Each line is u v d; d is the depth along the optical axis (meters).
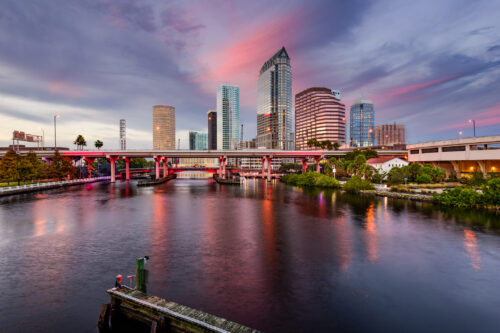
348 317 17.72
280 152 150.12
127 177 155.62
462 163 110.81
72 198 75.75
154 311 15.67
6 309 18.52
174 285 21.97
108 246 32.25
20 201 68.50
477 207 55.28
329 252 30.08
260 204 66.19
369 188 87.06
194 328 14.39
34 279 23.09
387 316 17.83
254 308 18.66
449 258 28.14
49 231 39.25
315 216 50.31
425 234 37.09
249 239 35.31
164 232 38.94
